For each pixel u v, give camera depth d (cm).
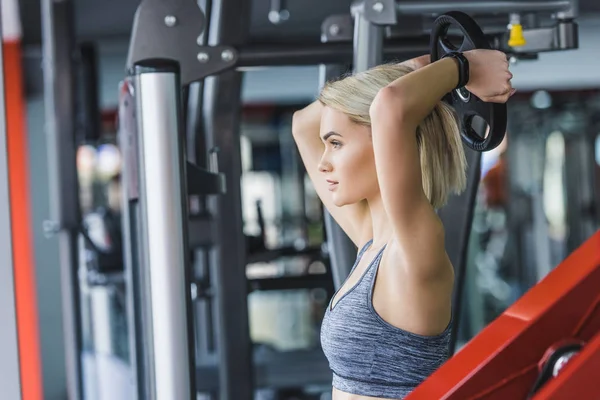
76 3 613
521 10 238
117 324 647
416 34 254
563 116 964
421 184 163
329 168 184
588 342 133
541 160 985
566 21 243
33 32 685
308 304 1016
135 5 622
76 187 446
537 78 824
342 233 260
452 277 170
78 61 550
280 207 1008
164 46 216
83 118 554
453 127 178
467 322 762
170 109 211
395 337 170
